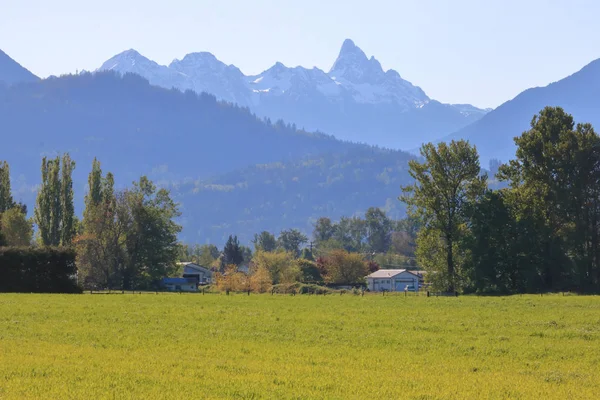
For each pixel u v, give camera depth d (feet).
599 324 238.89
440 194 545.44
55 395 117.39
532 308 311.68
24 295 406.21
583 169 508.12
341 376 140.36
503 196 553.23
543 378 144.15
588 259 510.17
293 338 200.13
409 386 131.64
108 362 151.43
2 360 150.61
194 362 154.30
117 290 606.14
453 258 548.31
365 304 343.26
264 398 118.32
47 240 643.86
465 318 259.39
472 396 124.16
